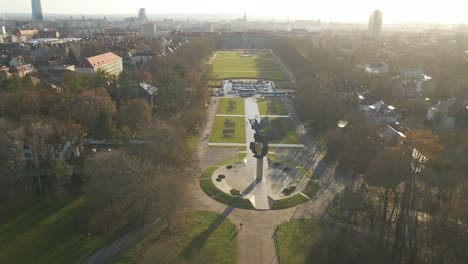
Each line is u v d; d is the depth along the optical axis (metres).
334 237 134.25
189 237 135.50
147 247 129.88
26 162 181.62
